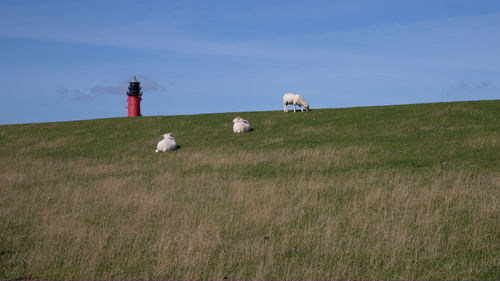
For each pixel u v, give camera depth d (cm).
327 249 923
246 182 1786
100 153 2998
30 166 2620
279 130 3281
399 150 2347
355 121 3344
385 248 924
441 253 890
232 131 3394
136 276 811
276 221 1151
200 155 2605
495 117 2991
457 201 1295
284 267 840
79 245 987
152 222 1205
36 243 1023
